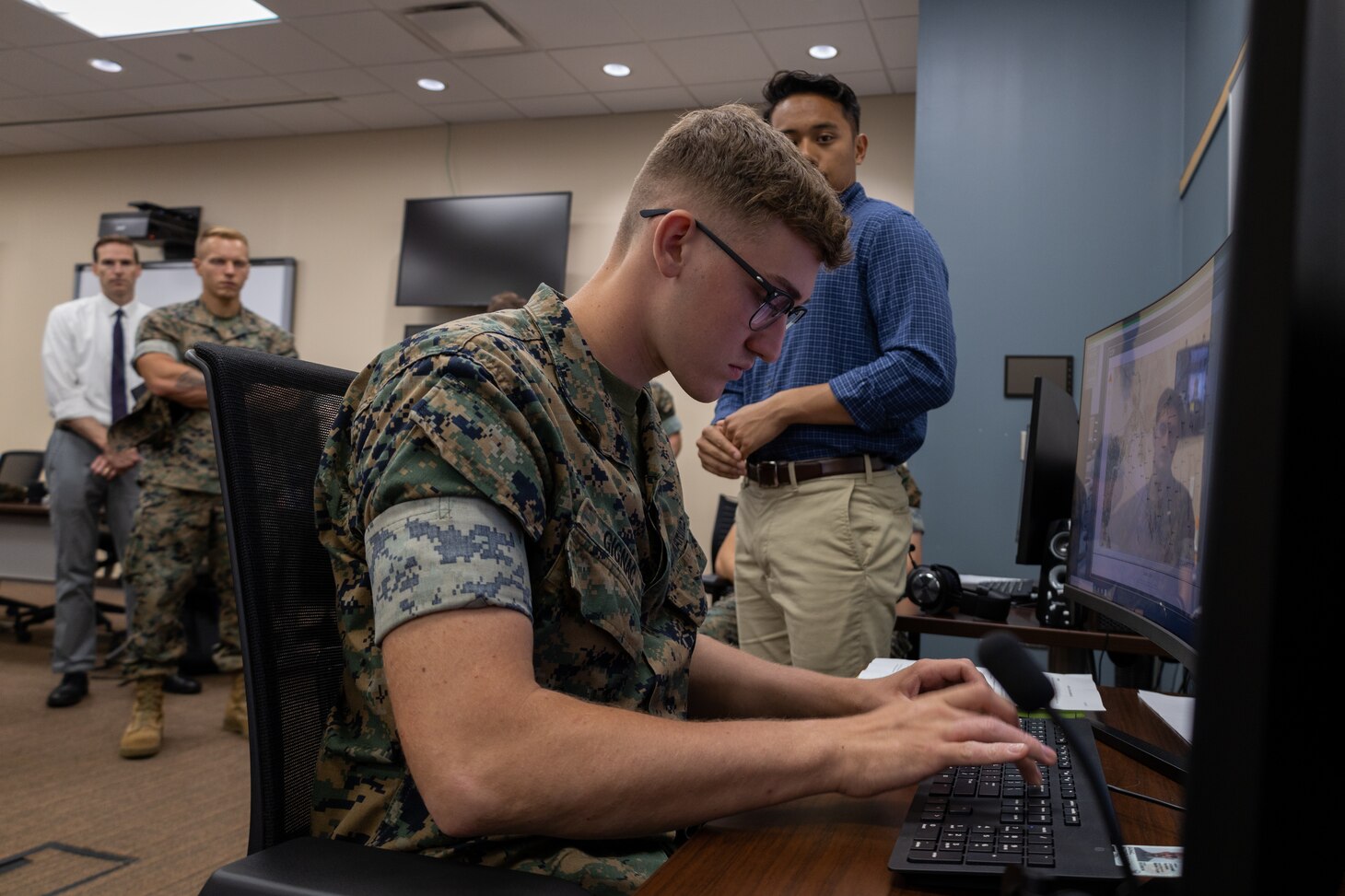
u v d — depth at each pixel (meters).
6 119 5.90
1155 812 0.70
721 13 4.25
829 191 0.84
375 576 0.64
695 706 0.94
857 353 1.68
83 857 2.07
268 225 6.09
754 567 1.75
